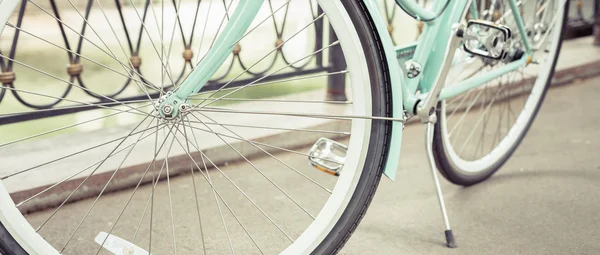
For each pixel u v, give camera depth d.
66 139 3.08
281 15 5.85
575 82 4.52
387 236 2.41
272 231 2.43
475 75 2.52
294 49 5.23
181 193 2.74
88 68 4.71
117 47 5.02
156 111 1.81
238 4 1.71
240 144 3.07
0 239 1.73
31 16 5.32
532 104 3.00
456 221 2.53
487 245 2.35
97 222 2.49
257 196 2.72
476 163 2.77
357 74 1.79
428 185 2.86
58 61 4.81
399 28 5.67
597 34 5.07
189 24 5.25
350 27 1.76
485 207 2.64
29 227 1.77
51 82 4.43
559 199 2.71
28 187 2.58
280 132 3.20
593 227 2.47
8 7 1.62
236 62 4.83
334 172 1.91
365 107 1.81
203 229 2.44
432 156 2.36
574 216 2.56
